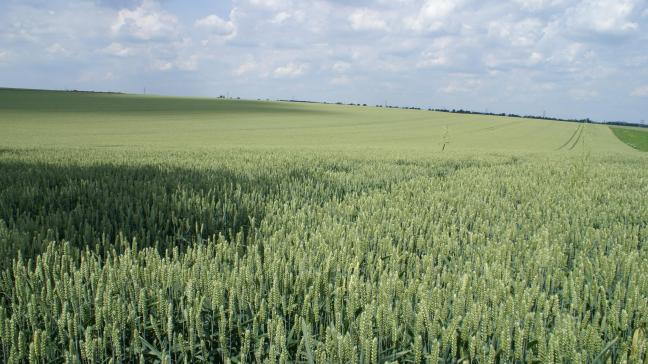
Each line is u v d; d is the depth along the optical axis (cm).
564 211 735
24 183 846
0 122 5316
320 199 854
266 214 653
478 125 8950
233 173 1173
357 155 2164
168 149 2453
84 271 350
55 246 461
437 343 246
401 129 7181
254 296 334
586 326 304
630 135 8894
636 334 271
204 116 7656
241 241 531
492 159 2275
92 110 7762
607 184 1214
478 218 643
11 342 275
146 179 1010
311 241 481
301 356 304
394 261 424
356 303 312
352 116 9488
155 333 311
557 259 457
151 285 344
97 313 286
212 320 310
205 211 656
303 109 10656
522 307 306
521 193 1000
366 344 250
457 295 323
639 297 323
